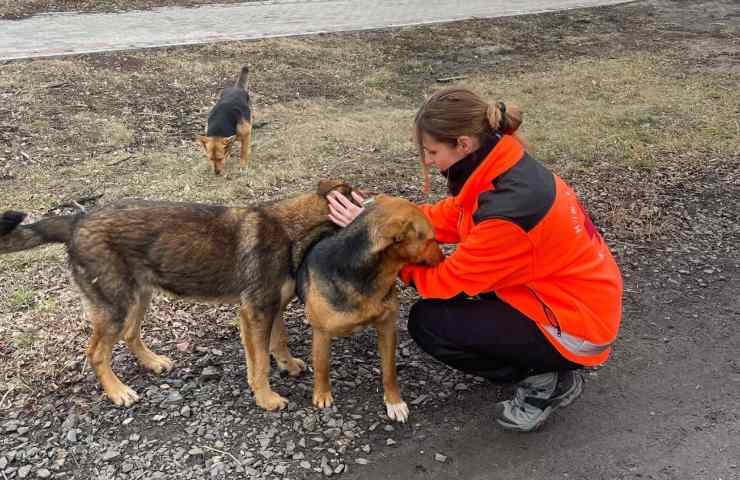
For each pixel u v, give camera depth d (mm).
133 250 3344
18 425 3291
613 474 3068
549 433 3326
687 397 3580
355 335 4133
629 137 7277
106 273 3314
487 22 12820
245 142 6641
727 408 3498
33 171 6137
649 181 6223
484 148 2863
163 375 3713
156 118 7641
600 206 5707
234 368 3779
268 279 3361
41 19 11586
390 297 3238
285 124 7734
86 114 7488
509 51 11180
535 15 13586
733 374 3760
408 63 10305
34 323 4023
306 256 3400
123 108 7785
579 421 3410
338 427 3348
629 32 12656
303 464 3104
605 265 2984
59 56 9172
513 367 3211
